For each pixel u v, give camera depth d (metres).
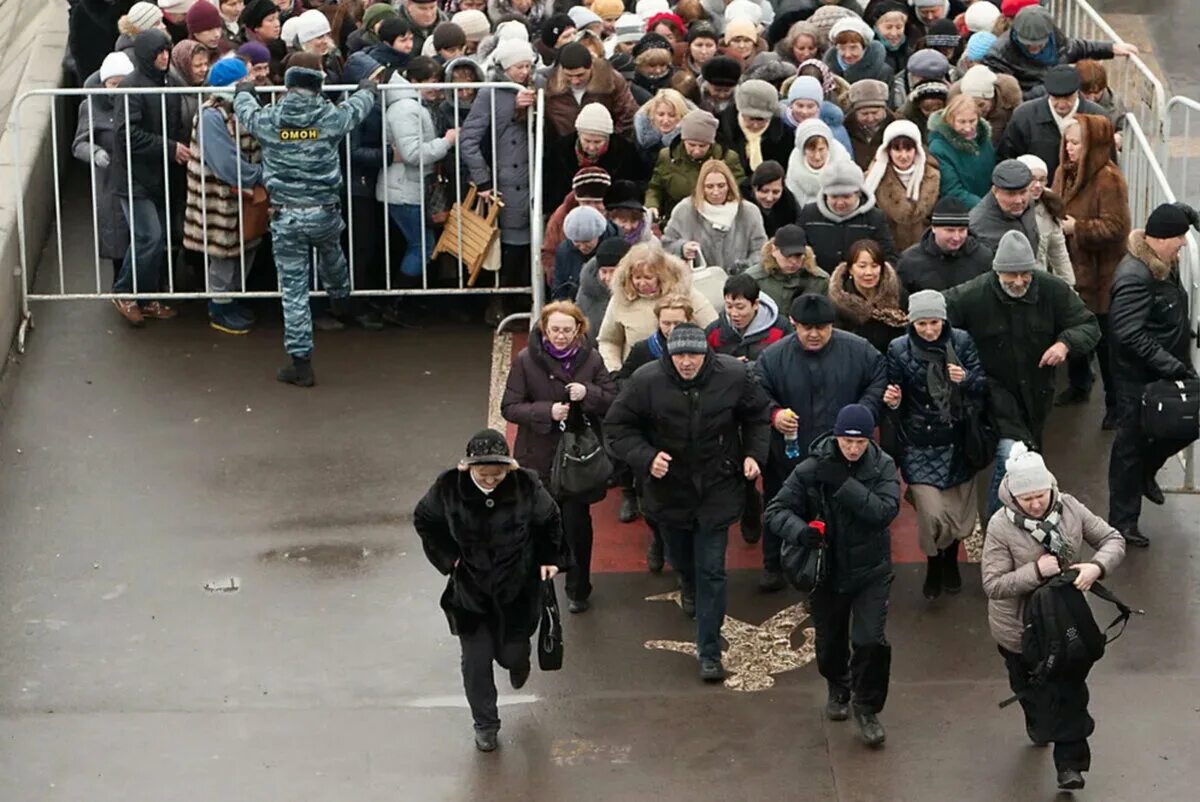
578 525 28.67
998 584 24.69
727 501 27.08
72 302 38.75
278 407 35.19
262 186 36.97
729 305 29.25
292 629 28.83
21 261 37.34
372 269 38.41
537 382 28.78
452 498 24.83
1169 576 30.00
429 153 36.75
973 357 28.80
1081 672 24.30
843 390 28.59
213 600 29.50
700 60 39.03
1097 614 29.05
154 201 37.75
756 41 39.84
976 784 25.20
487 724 25.92
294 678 27.67
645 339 29.52
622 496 31.97
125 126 36.69
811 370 28.55
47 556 30.58
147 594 29.62
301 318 35.56
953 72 39.53
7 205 37.97
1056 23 45.66
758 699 27.16
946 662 27.95
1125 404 30.42
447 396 35.66
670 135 35.06
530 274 37.91
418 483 32.69
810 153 33.59
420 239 37.59
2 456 33.31
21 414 34.72
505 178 37.34
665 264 29.80
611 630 28.89
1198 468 33.19
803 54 39.88
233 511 31.83
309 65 34.44
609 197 32.41
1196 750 25.80
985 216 32.47
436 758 25.88
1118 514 30.88
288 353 36.41
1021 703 25.42
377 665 28.00
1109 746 25.92
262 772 25.58
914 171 33.88
